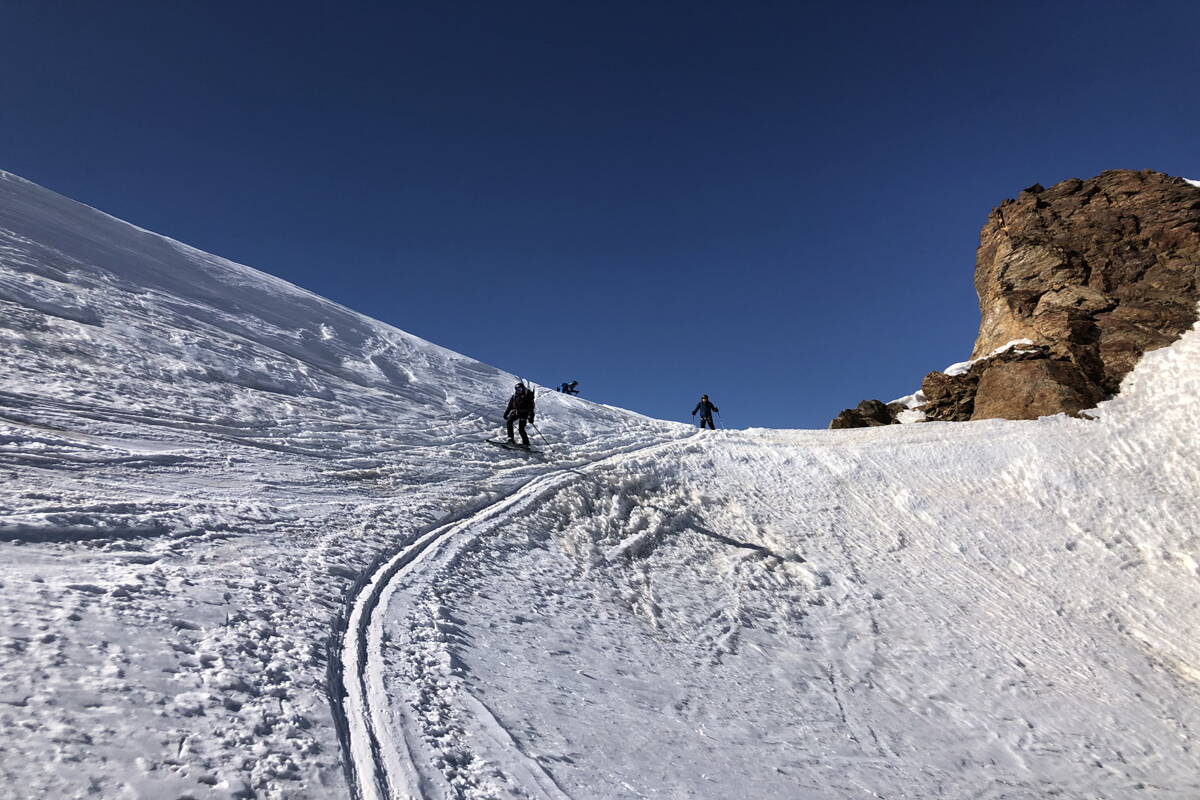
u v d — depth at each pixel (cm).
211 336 1471
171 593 516
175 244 1991
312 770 376
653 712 676
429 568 805
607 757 541
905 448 2075
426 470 1238
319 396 1445
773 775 634
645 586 1088
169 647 442
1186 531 1669
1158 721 1075
